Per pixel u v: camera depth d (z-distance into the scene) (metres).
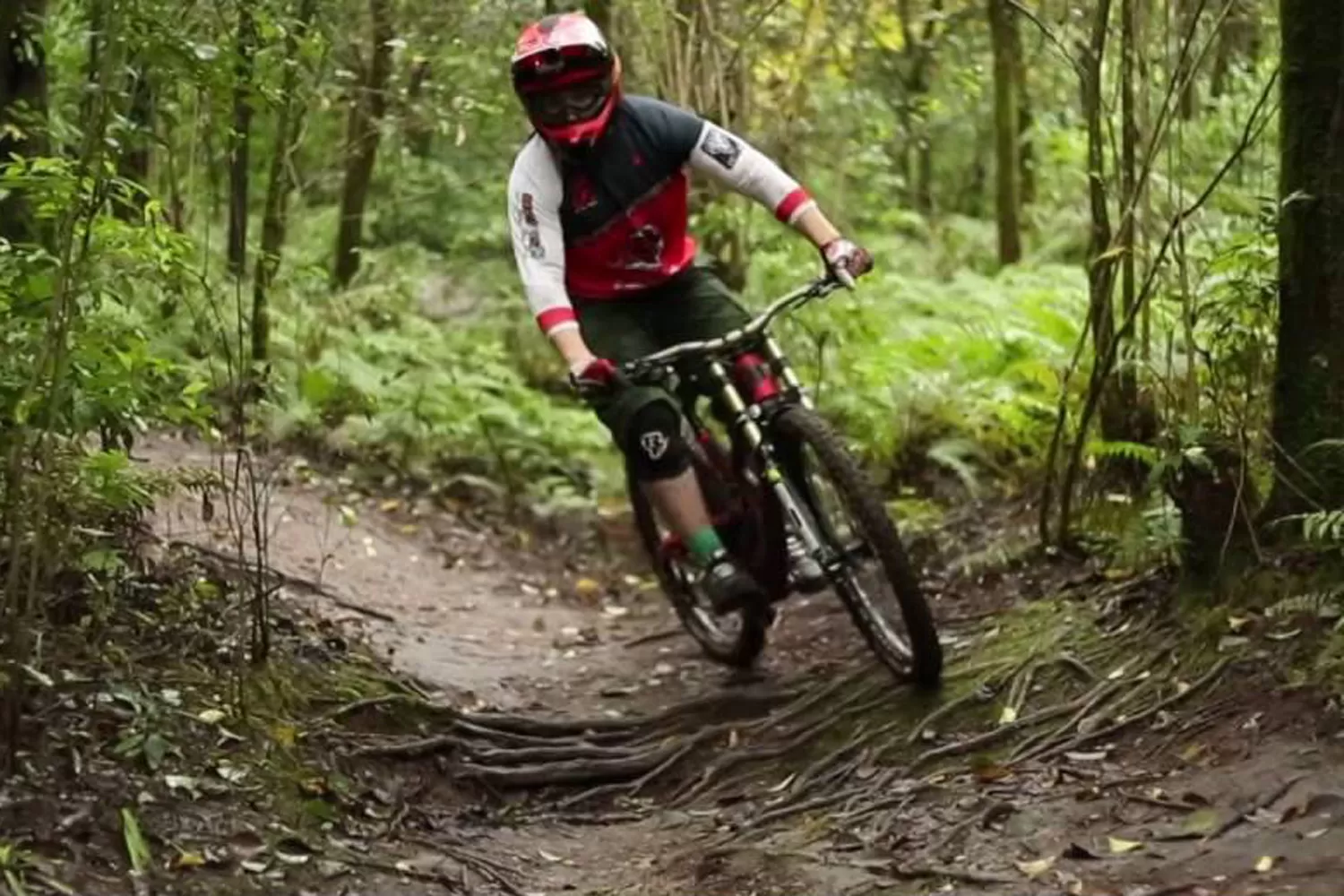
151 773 3.62
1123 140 4.95
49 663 3.83
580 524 7.52
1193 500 4.29
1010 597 5.00
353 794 3.99
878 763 4.18
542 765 4.52
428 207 9.39
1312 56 4.00
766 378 4.73
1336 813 3.21
